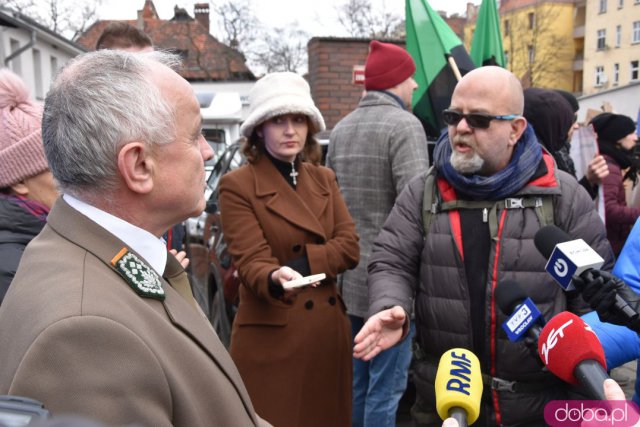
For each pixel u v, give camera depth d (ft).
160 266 3.98
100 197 3.72
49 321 3.05
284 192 8.03
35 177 5.75
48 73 73.15
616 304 4.28
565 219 6.50
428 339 6.91
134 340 3.15
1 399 2.11
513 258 6.40
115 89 3.61
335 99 27.43
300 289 7.12
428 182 7.07
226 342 12.83
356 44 27.32
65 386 2.94
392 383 9.13
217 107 25.45
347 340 8.34
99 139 3.58
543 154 6.86
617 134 13.25
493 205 6.56
